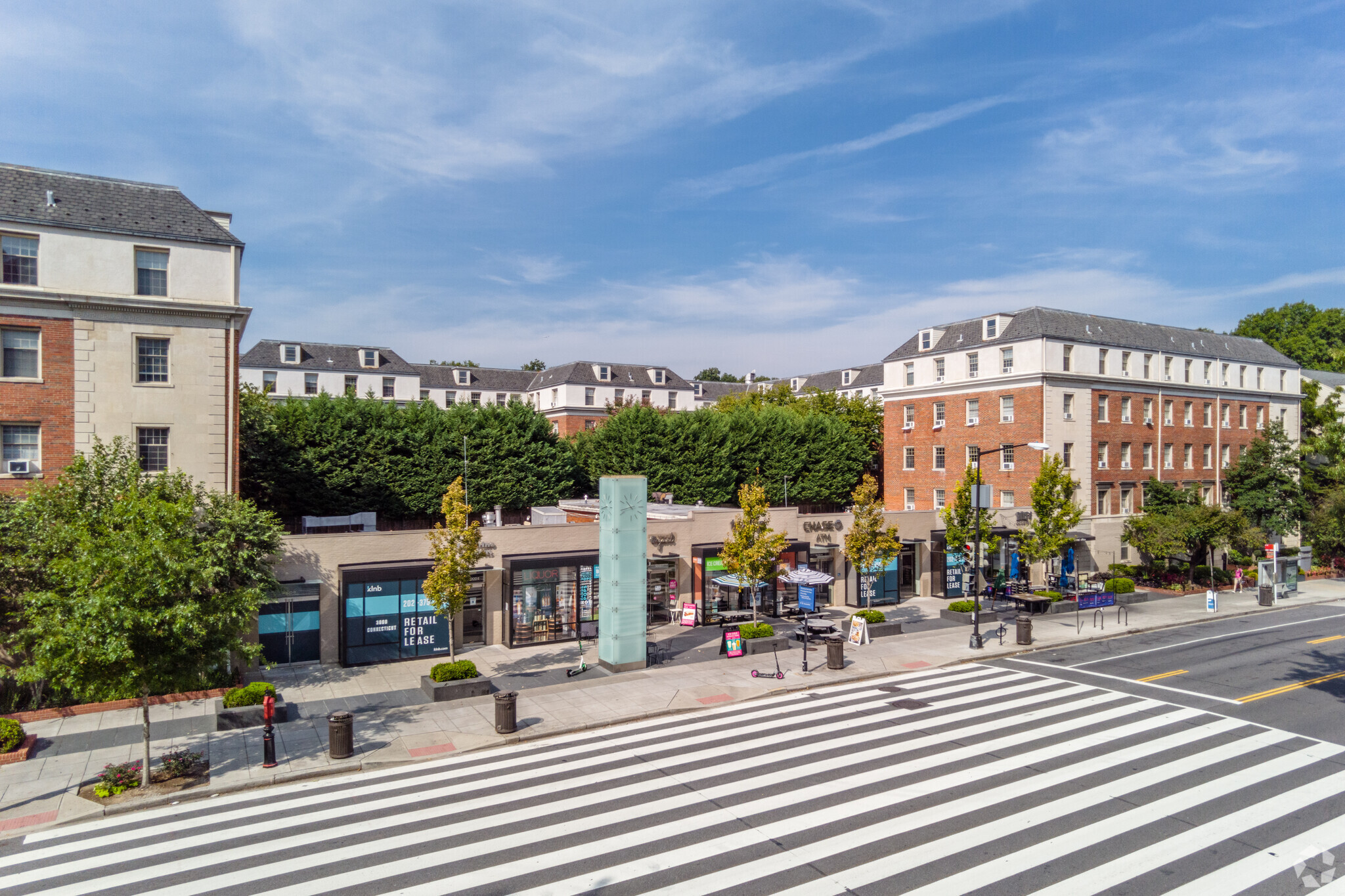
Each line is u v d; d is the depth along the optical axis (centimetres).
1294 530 5100
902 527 3906
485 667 2556
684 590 3278
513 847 1279
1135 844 1280
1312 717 1991
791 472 5925
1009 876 1173
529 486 5119
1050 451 4681
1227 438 5662
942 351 5388
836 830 1333
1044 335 4712
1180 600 4041
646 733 1908
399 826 1373
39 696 2064
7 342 2414
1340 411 6297
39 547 1900
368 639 2573
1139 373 5169
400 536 2672
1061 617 3512
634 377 8619
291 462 4359
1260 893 1126
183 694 2178
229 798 1521
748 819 1383
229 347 2706
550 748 1806
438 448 4800
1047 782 1548
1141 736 1836
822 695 2239
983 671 2519
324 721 1984
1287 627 3312
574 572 2961
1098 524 4791
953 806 1433
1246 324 9119
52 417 2450
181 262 2636
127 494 1911
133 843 1319
